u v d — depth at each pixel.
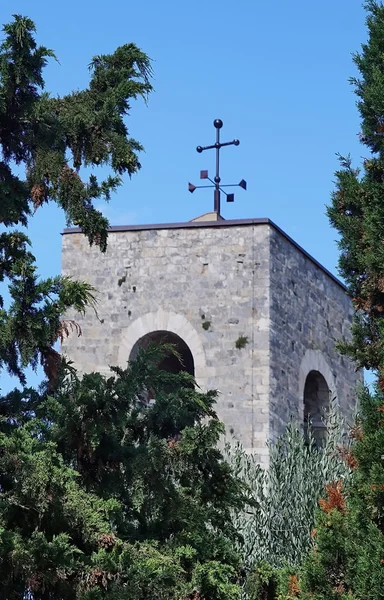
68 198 24.45
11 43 24.14
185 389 26.59
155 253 40.12
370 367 27.17
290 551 34.38
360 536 25.14
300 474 35.59
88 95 25.28
